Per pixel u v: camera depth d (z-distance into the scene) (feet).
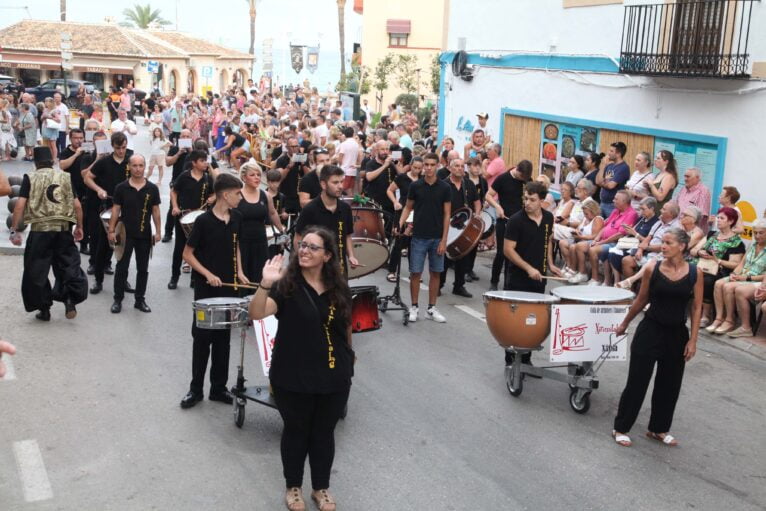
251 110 96.73
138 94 165.07
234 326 22.22
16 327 31.01
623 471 21.13
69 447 21.43
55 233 31.22
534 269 26.40
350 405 24.79
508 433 23.15
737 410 25.71
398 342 31.01
